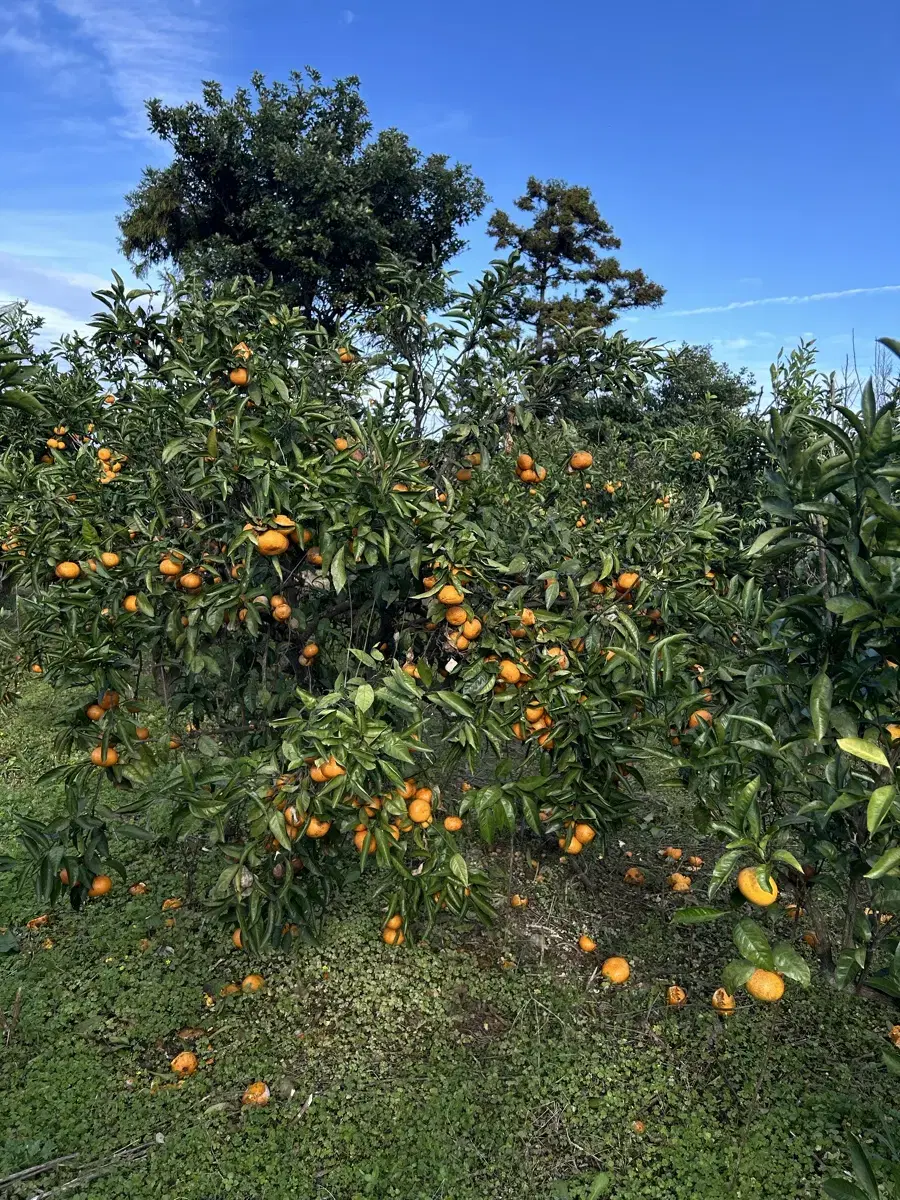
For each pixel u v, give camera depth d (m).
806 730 2.09
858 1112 2.91
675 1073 3.13
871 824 1.58
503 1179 2.69
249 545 2.94
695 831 5.14
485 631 3.00
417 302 3.72
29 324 6.56
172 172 18.64
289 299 17.77
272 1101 2.98
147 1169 2.69
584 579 3.13
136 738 3.26
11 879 4.27
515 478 4.08
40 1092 2.96
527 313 21.70
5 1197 2.55
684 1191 2.63
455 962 3.74
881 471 1.71
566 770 3.13
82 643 3.13
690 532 3.69
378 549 2.96
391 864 2.68
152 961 3.71
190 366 3.25
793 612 2.03
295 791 2.70
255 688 3.62
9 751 5.91
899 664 1.93
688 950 3.90
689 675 3.24
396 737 2.42
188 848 4.52
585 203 22.16
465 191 19.67
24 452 5.66
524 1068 3.15
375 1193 2.63
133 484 3.65
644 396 3.88
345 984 3.58
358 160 19.11
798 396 5.67
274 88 19.44
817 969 3.71
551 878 4.48
